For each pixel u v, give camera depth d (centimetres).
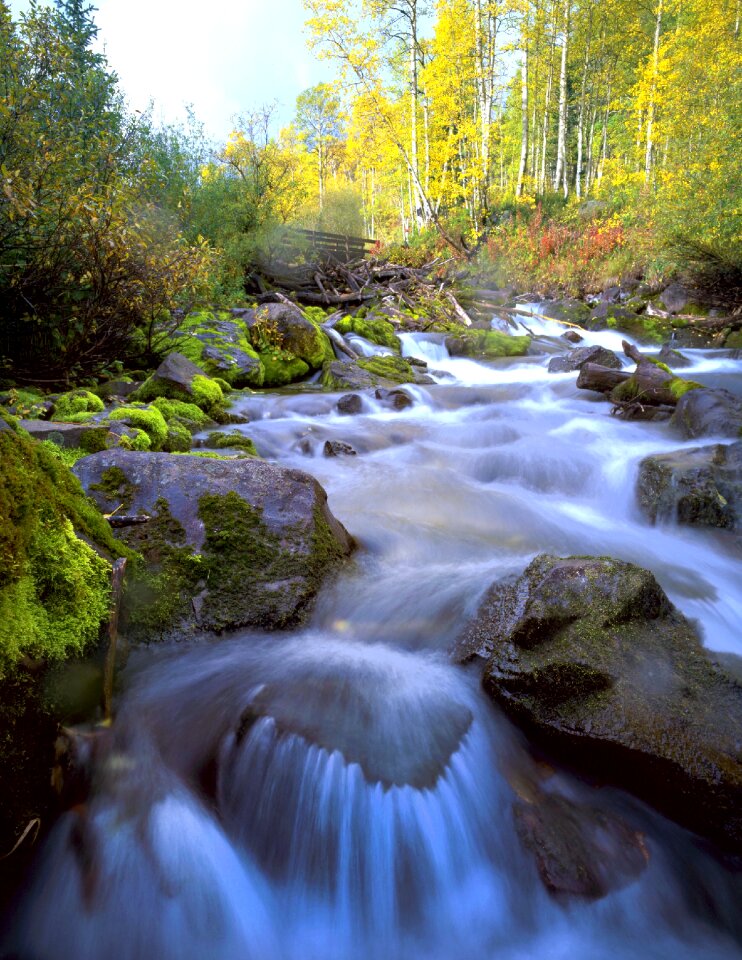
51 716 206
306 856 225
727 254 1485
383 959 210
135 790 220
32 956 189
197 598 304
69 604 217
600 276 2022
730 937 212
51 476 255
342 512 471
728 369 1095
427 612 323
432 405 909
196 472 347
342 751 232
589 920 208
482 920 216
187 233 1217
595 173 3800
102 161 778
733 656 277
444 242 2598
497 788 239
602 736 236
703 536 468
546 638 269
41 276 675
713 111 1723
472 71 2738
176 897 205
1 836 186
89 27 1274
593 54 3253
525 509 512
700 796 220
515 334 1577
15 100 634
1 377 690
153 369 904
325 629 318
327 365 1073
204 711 252
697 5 2197
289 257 1778
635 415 732
